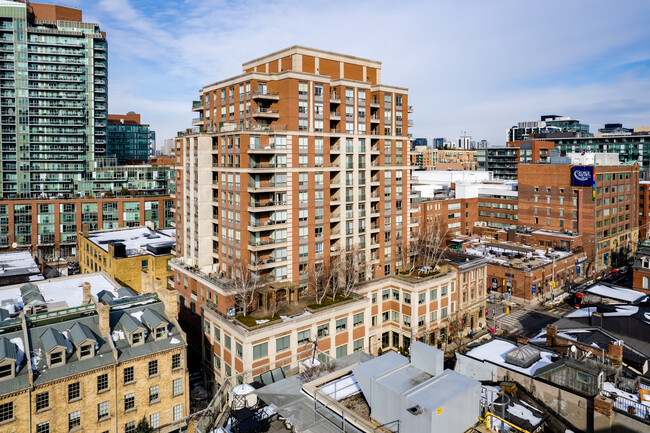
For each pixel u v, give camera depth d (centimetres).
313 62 8362
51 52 18088
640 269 8388
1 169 17512
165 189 19200
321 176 8288
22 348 5109
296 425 2675
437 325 9131
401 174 9831
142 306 6209
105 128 19388
